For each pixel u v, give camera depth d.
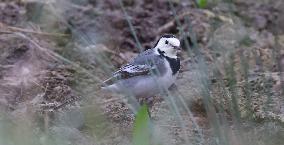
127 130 11.79
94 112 9.19
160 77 12.55
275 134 10.81
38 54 14.64
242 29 15.36
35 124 11.61
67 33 15.91
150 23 17.50
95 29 16.58
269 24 17.64
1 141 9.38
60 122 11.72
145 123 9.15
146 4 18.23
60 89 13.41
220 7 16.94
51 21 15.36
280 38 16.34
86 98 11.54
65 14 16.48
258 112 12.02
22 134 9.78
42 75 13.98
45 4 15.75
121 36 16.75
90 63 14.18
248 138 10.38
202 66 11.10
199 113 12.56
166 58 12.64
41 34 15.38
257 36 16.72
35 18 15.80
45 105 12.62
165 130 11.68
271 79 13.52
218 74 11.62
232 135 10.14
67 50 14.73
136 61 12.59
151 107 13.11
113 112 12.60
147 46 16.70
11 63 14.55
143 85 12.51
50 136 10.95
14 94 13.16
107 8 17.64
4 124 10.23
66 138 11.04
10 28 15.54
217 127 10.05
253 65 14.59
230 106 10.52
